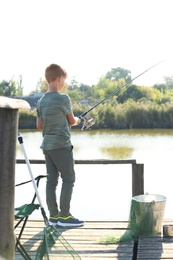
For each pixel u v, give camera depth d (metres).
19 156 12.41
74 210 7.12
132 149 14.68
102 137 18.52
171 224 4.98
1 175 2.23
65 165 4.84
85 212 6.96
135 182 5.15
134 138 18.17
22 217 3.27
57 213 5.00
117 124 22.22
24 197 7.91
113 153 13.88
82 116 5.07
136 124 22.64
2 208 2.25
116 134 19.88
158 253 4.17
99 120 22.16
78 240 4.51
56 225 4.97
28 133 19.56
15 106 2.19
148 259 4.02
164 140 17.23
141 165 5.17
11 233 2.29
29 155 12.62
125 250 4.25
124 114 22.34
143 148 14.88
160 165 11.49
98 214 6.79
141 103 22.95
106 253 4.18
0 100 2.20
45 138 4.87
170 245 4.38
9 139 2.22
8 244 2.28
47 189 4.95
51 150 4.82
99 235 4.67
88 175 10.22
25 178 9.49
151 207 4.58
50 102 4.80
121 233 4.73
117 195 8.11
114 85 30.41
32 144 15.66
